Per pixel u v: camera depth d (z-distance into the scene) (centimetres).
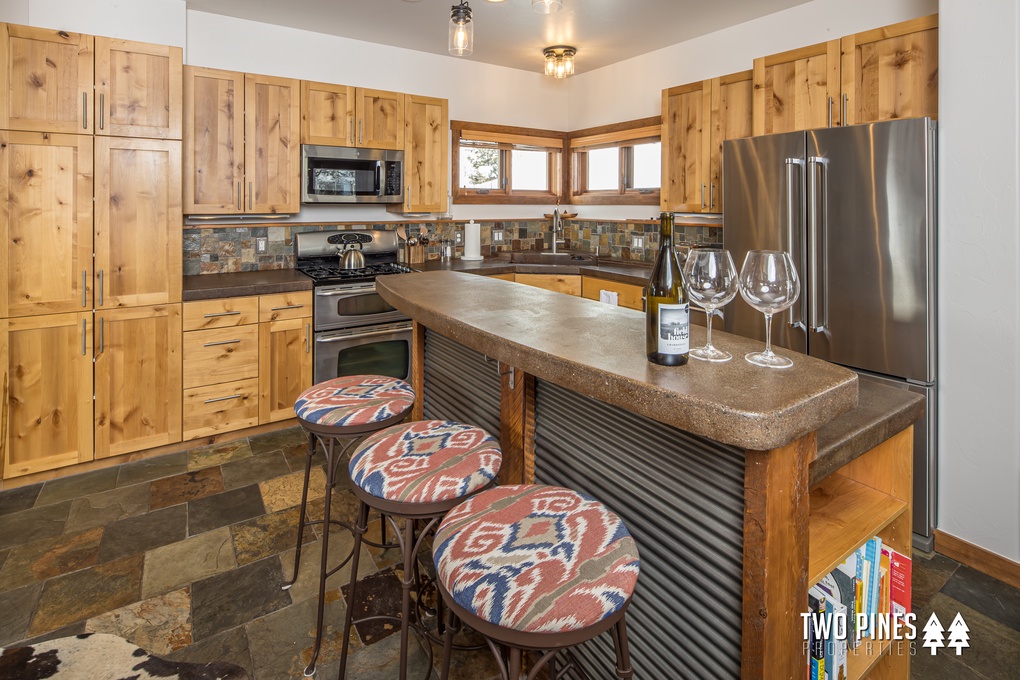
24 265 266
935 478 228
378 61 412
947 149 217
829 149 246
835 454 113
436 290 216
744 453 103
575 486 150
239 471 296
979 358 213
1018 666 171
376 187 391
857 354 244
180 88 296
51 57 264
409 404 178
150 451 310
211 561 220
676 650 122
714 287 123
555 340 136
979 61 207
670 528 122
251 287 324
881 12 302
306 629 186
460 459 138
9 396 268
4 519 246
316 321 348
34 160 264
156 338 301
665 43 407
